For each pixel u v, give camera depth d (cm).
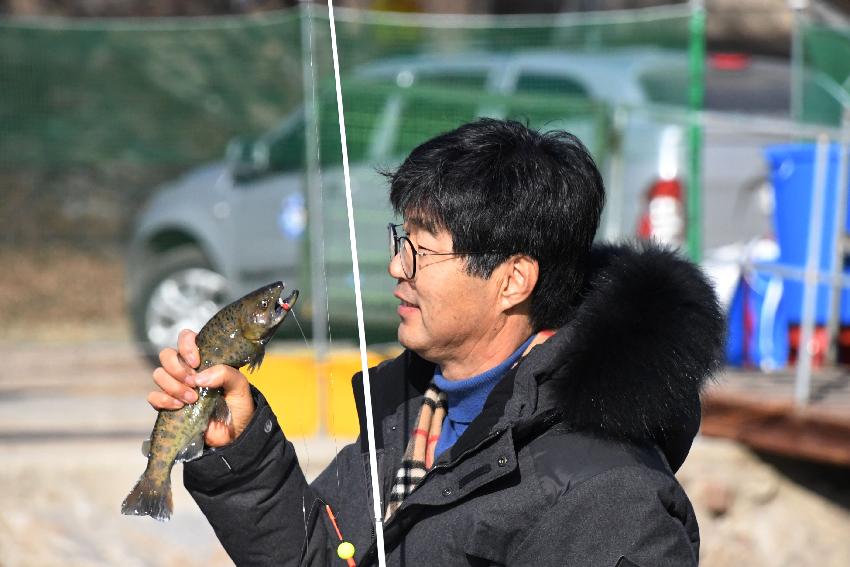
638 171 1898
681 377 583
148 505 605
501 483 592
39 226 2909
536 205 610
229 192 2283
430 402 664
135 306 2375
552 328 643
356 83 1945
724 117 1989
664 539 559
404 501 611
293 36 2283
